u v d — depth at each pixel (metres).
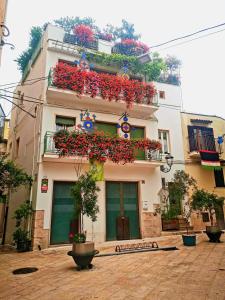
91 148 10.98
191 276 5.38
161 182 13.39
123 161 11.82
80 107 12.44
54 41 12.84
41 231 9.90
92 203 6.95
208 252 8.05
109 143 11.46
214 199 10.46
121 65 14.27
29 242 9.81
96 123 12.67
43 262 7.39
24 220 11.00
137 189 12.59
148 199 12.52
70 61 12.88
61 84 11.55
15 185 10.01
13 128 17.45
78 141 10.76
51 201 10.44
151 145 12.64
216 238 10.11
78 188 6.97
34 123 12.33
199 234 12.74
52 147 10.95
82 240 6.52
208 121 16.59
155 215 11.66
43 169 10.61
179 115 16.09
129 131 12.88
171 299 4.06
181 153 15.30
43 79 11.95
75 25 14.07
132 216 12.09
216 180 15.81
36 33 14.83
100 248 9.53
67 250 9.39
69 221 10.63
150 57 14.27
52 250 9.37
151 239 11.48
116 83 12.77
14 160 15.61
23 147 13.99
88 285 4.98
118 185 12.18
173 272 5.77
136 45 15.13
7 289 4.89
